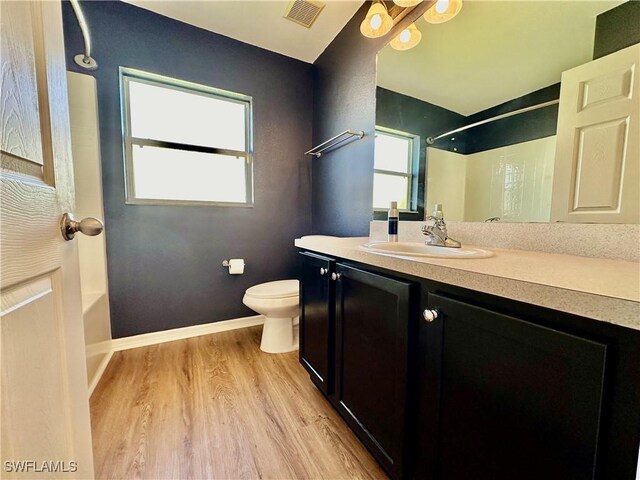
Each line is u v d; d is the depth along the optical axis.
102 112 1.80
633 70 0.78
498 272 0.61
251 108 2.28
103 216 1.81
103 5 1.77
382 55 1.67
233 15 1.91
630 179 0.79
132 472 0.99
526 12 1.04
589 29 0.88
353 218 1.99
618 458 0.43
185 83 2.03
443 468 0.73
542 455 0.52
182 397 1.41
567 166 0.93
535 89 1.01
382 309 0.93
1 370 0.39
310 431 1.20
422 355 0.79
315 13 1.89
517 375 0.55
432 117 1.41
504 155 1.11
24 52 0.47
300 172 2.52
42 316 0.50
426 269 0.75
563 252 0.94
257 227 2.36
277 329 1.93
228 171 2.29
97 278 1.76
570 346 0.47
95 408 1.32
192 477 0.98
